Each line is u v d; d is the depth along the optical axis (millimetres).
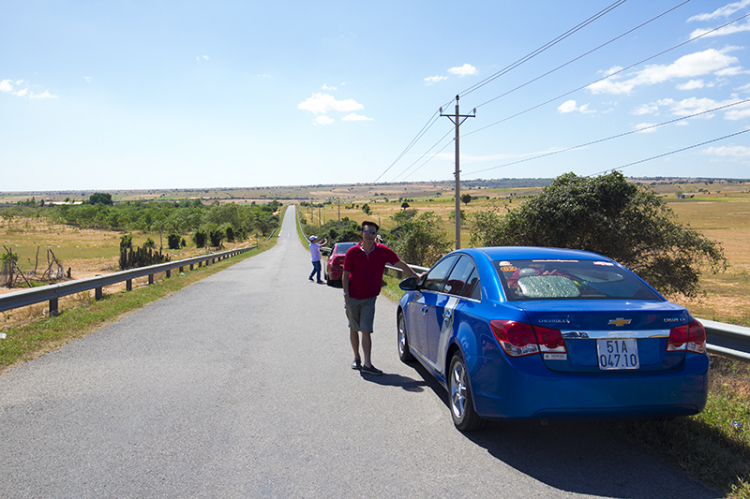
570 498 2879
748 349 4207
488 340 3490
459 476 3174
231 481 3107
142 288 14242
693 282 16562
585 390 3164
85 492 2955
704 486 3016
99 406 4551
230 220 103438
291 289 14852
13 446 3646
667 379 3234
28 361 6270
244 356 6508
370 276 5660
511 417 3285
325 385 5219
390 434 3893
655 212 16109
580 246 17000
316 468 3295
